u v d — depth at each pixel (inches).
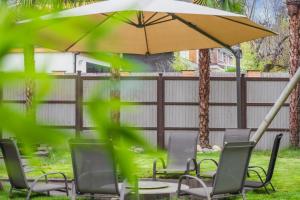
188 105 733.3
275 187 390.9
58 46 23.1
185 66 1275.8
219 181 261.6
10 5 20.6
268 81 727.7
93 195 254.5
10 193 321.7
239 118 613.9
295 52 700.7
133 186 19.9
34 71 19.5
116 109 20.2
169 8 257.9
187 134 412.8
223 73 733.9
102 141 19.6
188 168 370.3
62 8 23.6
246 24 315.0
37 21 19.8
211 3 645.9
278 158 625.3
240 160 266.8
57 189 316.8
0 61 18.5
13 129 18.1
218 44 353.1
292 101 704.4
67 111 705.6
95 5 163.5
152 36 353.1
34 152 19.9
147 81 735.7
